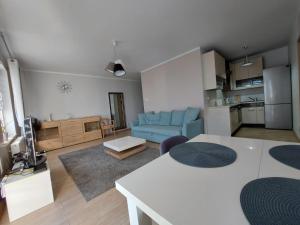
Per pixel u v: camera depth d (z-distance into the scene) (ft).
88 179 7.55
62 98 16.47
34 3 5.98
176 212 1.54
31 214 5.37
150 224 2.37
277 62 14.57
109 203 5.58
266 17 8.50
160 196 1.82
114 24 7.95
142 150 11.05
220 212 1.48
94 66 15.17
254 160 2.57
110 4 6.42
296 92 10.55
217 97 15.24
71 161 10.34
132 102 23.88
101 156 10.77
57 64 13.65
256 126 15.88
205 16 7.91
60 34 8.53
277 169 2.21
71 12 6.73
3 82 10.79
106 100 20.43
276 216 1.38
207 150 3.23
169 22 8.19
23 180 5.36
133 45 10.76
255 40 11.77
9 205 5.14
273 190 1.73
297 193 1.65
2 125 9.36
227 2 6.95
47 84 15.55
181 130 10.97
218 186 1.92
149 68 17.12
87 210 5.30
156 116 15.30
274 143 3.34
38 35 8.45
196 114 11.94
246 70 15.85
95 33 8.72
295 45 9.77
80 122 15.96
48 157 11.78
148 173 2.43
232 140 3.85
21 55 10.95
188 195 1.79
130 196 1.94
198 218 1.44
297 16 8.33
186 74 13.48
